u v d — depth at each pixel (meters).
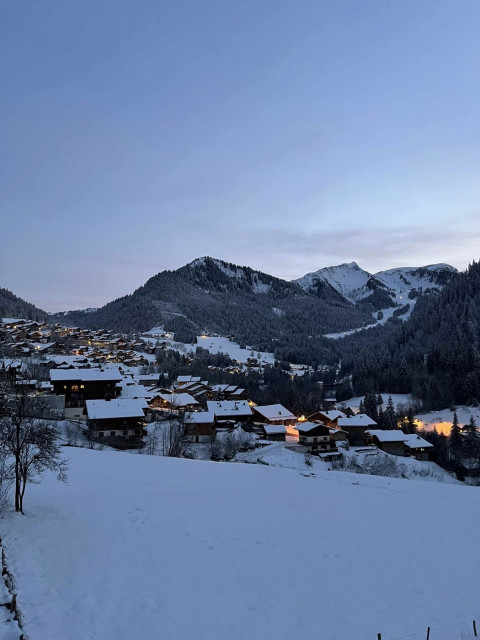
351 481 46.72
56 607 14.99
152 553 21.11
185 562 20.50
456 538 28.27
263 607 17.20
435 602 18.98
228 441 85.12
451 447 104.38
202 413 89.69
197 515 28.12
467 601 19.30
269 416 107.38
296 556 22.81
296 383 192.25
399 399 165.12
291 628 15.95
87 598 16.00
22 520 23.34
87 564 18.95
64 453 49.34
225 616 16.20
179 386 148.75
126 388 101.81
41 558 18.80
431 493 42.81
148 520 26.05
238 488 37.81
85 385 90.12
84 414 87.31
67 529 22.98
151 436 81.25
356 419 105.00
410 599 19.09
